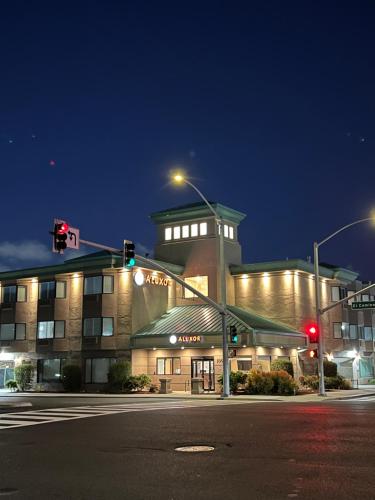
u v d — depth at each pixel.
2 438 15.24
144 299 48.88
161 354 46.81
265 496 8.29
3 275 55.28
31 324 53.12
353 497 8.14
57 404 29.27
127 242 27.20
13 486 9.30
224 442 13.56
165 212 54.56
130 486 9.14
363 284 65.25
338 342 55.75
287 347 47.41
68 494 8.71
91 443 13.96
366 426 16.56
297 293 50.34
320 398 34.41
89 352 48.81
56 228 23.06
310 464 10.59
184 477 9.70
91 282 49.78
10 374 53.62
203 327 45.69
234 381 40.38
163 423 18.14
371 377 62.28
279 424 17.36
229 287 52.34
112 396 39.31
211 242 52.12
